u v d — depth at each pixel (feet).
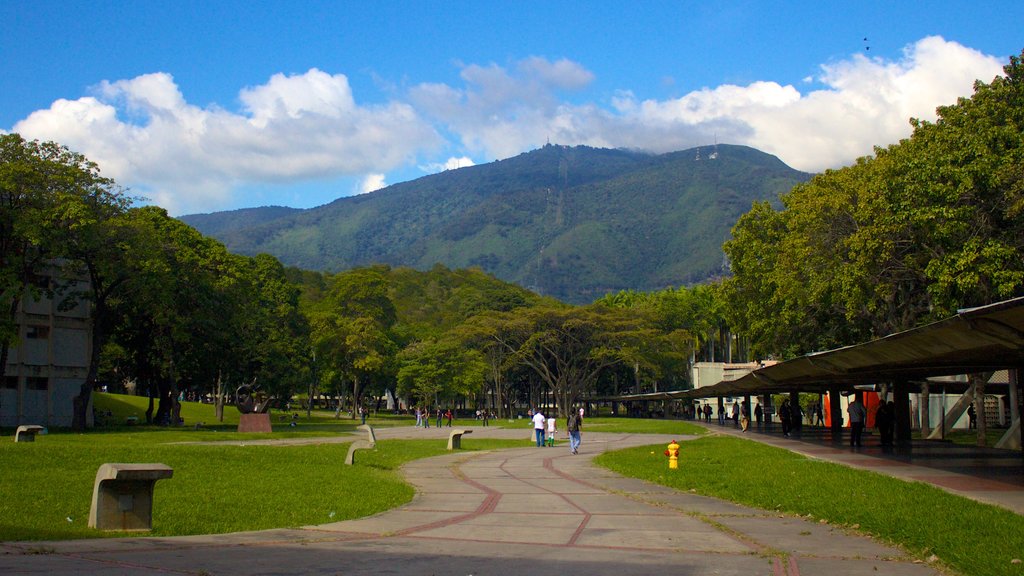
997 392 155.74
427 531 43.19
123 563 31.32
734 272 190.60
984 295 108.78
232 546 36.96
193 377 216.33
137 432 151.94
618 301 422.82
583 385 323.37
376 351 309.42
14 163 141.49
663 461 91.04
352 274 350.84
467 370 306.35
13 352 168.96
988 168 100.83
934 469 72.59
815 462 79.46
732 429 192.65
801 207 146.20
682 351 338.13
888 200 116.26
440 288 620.49
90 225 145.59
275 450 100.53
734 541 39.86
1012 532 38.19
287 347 234.38
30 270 149.89
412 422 290.76
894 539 38.93
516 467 89.20
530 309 324.60
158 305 165.78
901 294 141.18
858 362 74.64
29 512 45.19
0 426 163.32
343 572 31.17
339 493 58.90
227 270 192.44
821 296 139.03
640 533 42.57
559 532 42.96
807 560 34.71
